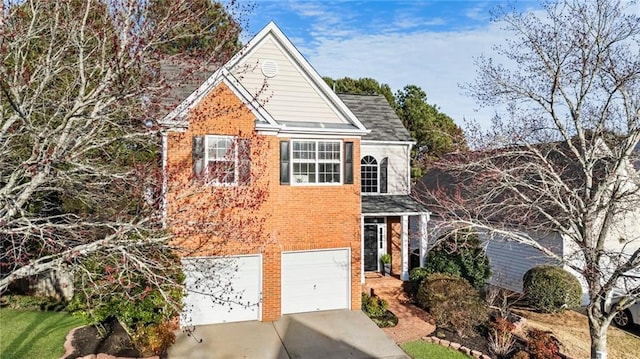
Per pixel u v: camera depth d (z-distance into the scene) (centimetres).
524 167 1253
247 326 1407
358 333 1355
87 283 985
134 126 986
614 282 1047
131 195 988
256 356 1181
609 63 1205
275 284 1473
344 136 1584
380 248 2053
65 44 964
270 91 1565
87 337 1280
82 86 894
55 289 1777
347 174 1589
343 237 1581
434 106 4288
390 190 2011
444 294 1507
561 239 1611
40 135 820
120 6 936
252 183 1355
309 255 1561
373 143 1958
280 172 1505
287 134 1512
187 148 1341
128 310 1115
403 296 1741
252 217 1410
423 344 1288
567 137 1300
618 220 1442
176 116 1051
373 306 1552
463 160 1734
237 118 1402
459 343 1285
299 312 1548
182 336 1313
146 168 990
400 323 1472
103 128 955
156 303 1112
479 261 1772
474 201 1647
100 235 1062
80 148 962
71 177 974
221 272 1420
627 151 1169
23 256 943
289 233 1516
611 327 1458
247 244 1412
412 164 3744
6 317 1529
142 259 867
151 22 961
